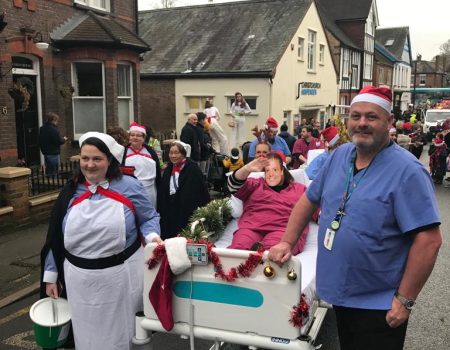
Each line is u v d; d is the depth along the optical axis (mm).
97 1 13516
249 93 20844
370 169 2693
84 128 12914
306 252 4488
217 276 3141
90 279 3398
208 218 4520
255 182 4867
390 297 2627
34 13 11188
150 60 23250
